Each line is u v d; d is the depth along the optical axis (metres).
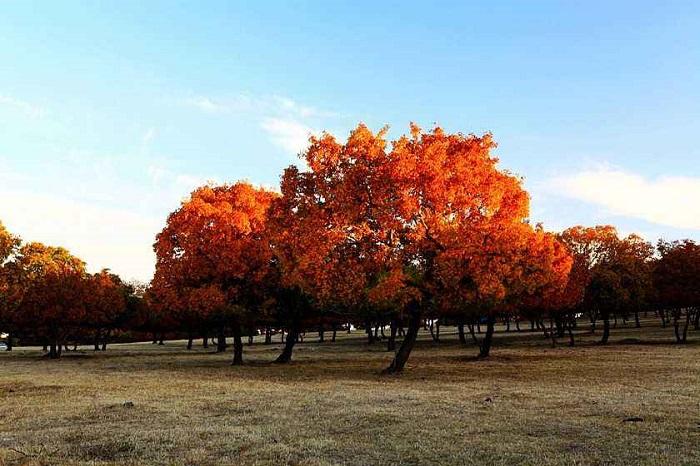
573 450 10.38
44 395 19.97
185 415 14.96
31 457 10.54
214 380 25.27
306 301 37.97
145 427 13.29
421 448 10.72
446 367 31.22
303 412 15.05
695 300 45.12
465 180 25.72
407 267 27.55
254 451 10.80
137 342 105.12
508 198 27.47
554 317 61.03
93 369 34.28
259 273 36.12
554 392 18.64
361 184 25.95
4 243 50.91
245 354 52.88
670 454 9.91
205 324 57.88
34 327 55.97
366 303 29.31
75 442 11.87
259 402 17.08
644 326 78.38
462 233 25.58
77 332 68.88
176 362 41.38
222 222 35.69
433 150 25.75
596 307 50.69
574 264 46.88
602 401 16.20
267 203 38.91
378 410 15.12
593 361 31.75
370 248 26.78
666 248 51.50
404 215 25.25
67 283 52.38
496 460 9.80
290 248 28.95
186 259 36.12
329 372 29.73
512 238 26.70
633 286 49.12
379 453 10.46
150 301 56.22
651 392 18.06
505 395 18.09
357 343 71.81
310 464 9.81
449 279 26.61
